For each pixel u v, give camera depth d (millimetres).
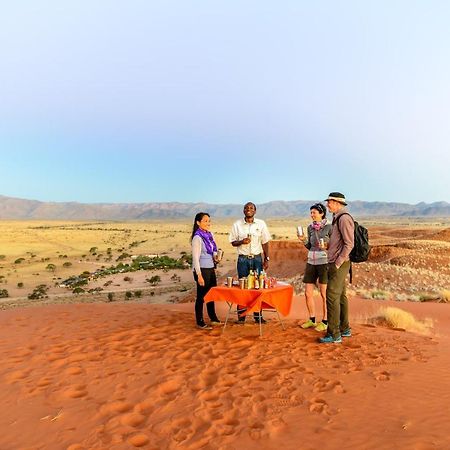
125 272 89312
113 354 6812
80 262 115062
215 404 4871
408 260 36156
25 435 4344
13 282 83750
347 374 5758
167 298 53625
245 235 8562
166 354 6723
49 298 61062
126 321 9312
